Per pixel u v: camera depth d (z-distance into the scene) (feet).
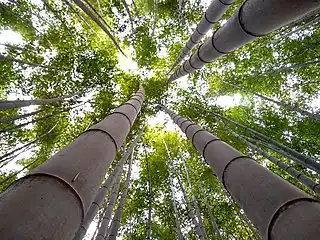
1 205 4.75
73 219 5.49
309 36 24.59
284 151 18.92
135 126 31.09
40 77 26.94
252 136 26.94
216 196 27.27
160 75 34.22
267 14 8.41
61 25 28.68
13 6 25.00
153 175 28.68
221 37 12.94
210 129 29.91
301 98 26.40
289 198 6.04
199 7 32.30
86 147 7.33
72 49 28.94
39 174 5.66
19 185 5.36
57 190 5.42
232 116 28.94
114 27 31.91
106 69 29.27
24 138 25.52
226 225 25.35
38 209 4.82
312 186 13.03
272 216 6.09
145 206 26.30
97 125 9.18
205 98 32.22
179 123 20.67
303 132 25.20
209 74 32.58
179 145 31.86
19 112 24.79
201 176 28.35
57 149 27.14
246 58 29.43
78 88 28.19
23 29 25.99
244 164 8.21
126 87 31.55
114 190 17.33
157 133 32.45
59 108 27.22
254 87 28.35
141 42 32.19
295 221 5.48
